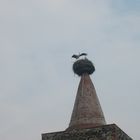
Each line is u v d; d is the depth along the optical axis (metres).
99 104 55.00
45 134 52.06
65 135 51.12
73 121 53.22
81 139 50.34
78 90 56.03
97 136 49.84
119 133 50.12
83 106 53.91
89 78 57.00
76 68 57.28
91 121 52.56
